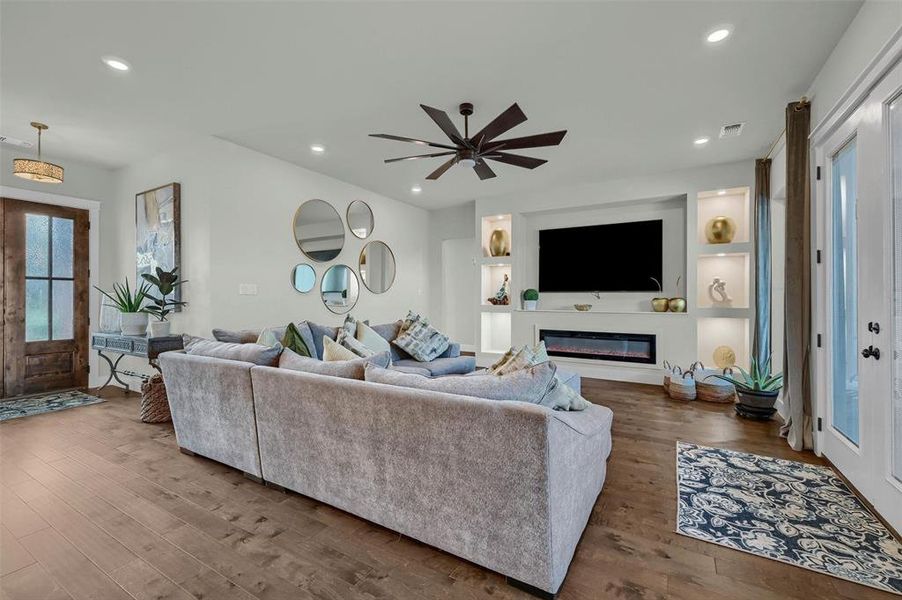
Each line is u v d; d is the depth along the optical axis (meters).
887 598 1.46
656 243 5.24
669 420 3.53
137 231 4.51
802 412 2.82
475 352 6.52
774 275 4.28
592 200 5.36
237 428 2.36
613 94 3.03
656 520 1.96
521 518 1.45
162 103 3.18
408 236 6.71
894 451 1.88
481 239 6.22
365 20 2.23
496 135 2.72
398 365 3.95
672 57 2.56
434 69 2.71
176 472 2.48
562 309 5.89
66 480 2.38
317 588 1.51
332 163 4.62
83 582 1.54
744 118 3.42
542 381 1.62
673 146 4.05
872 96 2.01
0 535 1.84
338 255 5.29
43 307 4.42
